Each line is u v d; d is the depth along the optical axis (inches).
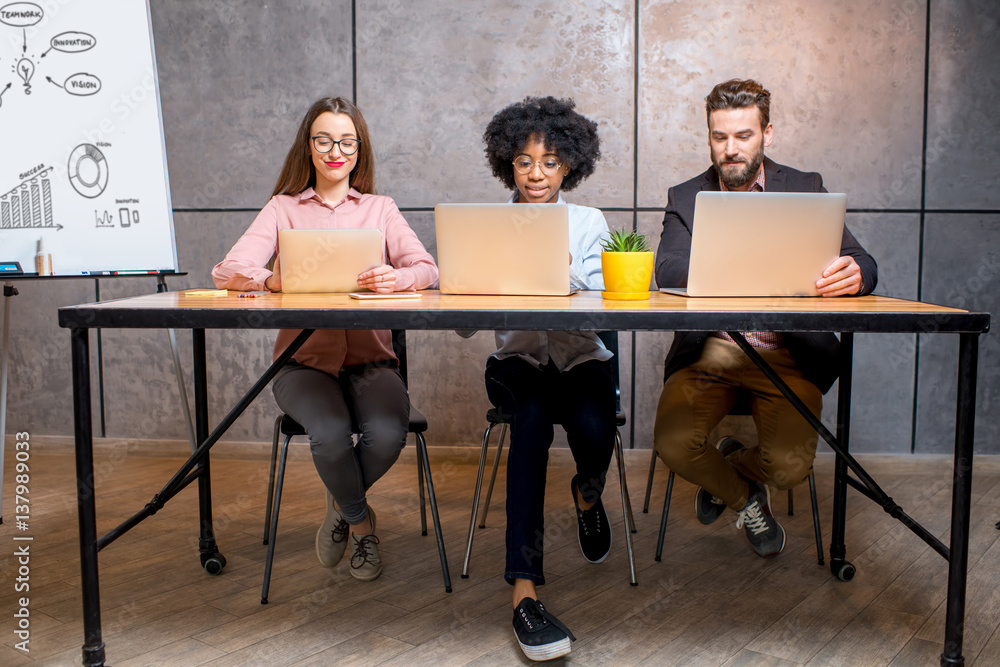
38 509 104.7
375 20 124.7
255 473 124.5
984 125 121.0
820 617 71.1
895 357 124.5
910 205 122.6
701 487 87.9
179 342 132.0
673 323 54.5
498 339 83.9
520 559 63.8
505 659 63.5
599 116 123.7
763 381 79.5
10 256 90.7
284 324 55.9
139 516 63.9
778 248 64.9
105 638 67.0
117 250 94.6
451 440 130.3
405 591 77.5
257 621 70.5
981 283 123.4
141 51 95.6
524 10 122.9
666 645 65.8
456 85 124.7
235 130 128.1
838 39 120.6
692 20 121.4
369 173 89.8
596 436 71.5
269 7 126.0
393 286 71.1
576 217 84.3
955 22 119.6
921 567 83.4
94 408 134.0
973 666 61.8
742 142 82.9
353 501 76.1
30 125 92.0
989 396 124.6
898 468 124.9
